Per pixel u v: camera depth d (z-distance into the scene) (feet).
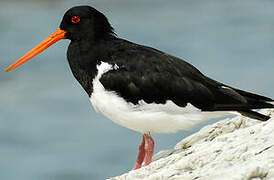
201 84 25.27
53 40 28.68
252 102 25.05
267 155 18.29
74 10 27.25
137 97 25.25
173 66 25.48
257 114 24.77
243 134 21.01
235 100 25.08
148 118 25.40
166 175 19.47
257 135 20.36
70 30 27.55
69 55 27.43
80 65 26.73
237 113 25.23
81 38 27.07
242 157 18.97
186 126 25.90
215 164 19.04
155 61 25.46
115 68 25.57
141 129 26.16
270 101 25.30
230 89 25.49
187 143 27.78
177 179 18.76
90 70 26.30
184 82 25.13
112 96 25.54
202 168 19.04
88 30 26.91
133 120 25.67
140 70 25.32
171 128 26.04
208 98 25.16
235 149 19.52
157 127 25.86
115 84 25.39
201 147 21.29
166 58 25.79
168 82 25.08
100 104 26.17
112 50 26.23
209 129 27.81
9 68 29.63
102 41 26.73
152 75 25.14
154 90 25.11
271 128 20.59
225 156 19.29
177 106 25.25
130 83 25.26
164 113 25.38
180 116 25.49
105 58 26.05
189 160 19.90
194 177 18.47
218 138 21.31
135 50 26.08
